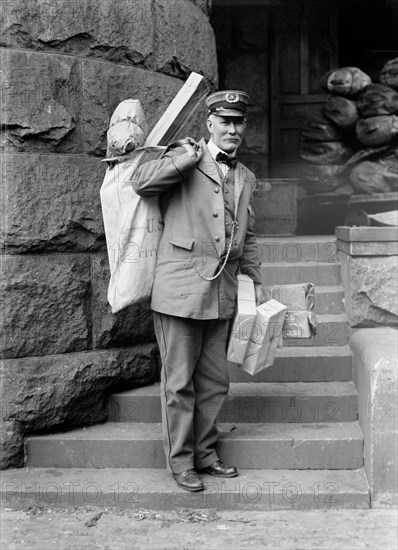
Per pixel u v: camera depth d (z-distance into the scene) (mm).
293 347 5102
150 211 4121
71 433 4527
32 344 4398
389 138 6914
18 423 4387
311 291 4418
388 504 4094
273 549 3689
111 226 4176
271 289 4406
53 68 4406
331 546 3711
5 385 4348
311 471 4352
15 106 4297
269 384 4871
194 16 5281
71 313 4508
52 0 4418
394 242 4871
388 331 4836
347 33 7898
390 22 7703
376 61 7832
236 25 7961
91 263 4598
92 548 3717
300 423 4621
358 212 5977
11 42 4312
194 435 4270
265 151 8062
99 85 4570
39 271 4398
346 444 4348
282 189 6695
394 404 4059
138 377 4840
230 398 4625
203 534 3855
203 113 5328
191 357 4074
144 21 4797
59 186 4418
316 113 7965
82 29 4508
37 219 4355
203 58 5367
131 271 4094
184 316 3959
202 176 4062
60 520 4039
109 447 4430
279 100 8039
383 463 4078
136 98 4762
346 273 5184
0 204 4293
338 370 4898
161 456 4418
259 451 4371
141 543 3768
